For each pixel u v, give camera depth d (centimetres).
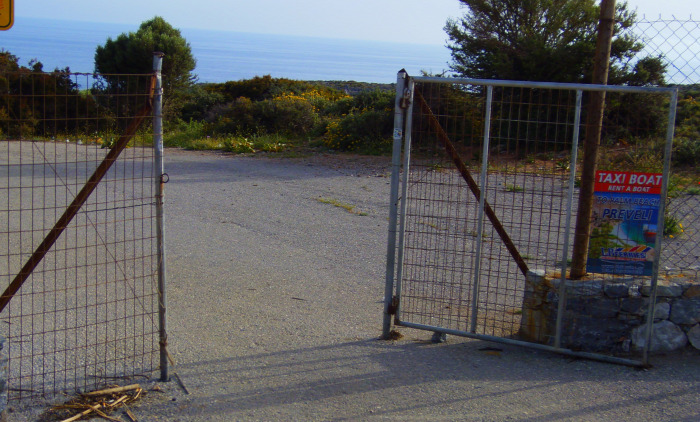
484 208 484
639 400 388
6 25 374
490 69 1925
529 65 1794
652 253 455
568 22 1881
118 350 466
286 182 1392
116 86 450
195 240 863
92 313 555
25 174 1428
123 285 644
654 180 441
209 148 2092
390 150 1944
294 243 855
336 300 613
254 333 510
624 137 484
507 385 411
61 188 1261
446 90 578
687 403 384
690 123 488
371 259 775
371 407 380
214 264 742
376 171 1575
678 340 457
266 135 2297
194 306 584
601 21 457
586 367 440
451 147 482
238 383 412
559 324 453
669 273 480
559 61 1769
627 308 456
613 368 438
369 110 2347
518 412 374
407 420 364
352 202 1162
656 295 451
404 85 463
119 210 1059
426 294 633
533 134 1144
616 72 1279
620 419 365
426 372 432
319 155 1909
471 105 571
